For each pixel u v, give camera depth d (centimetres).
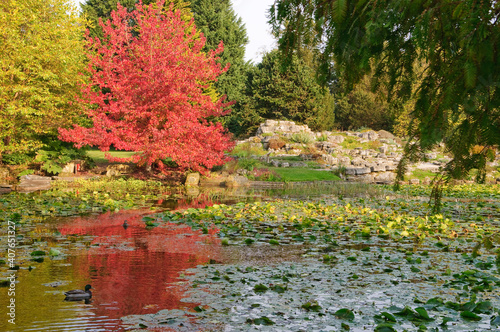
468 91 192
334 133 3503
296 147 3014
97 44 2006
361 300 380
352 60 239
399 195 1578
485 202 1337
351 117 4066
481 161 203
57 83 1833
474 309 357
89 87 1952
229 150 2145
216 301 368
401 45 234
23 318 315
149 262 509
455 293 407
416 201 1337
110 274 452
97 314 329
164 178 2048
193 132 1914
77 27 2019
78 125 1947
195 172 2070
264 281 435
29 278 431
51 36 1908
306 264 514
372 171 2505
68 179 1834
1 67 1739
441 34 203
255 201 1278
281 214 991
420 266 514
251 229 770
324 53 246
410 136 222
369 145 3177
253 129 3706
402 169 221
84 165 2134
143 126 1948
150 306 351
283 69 258
